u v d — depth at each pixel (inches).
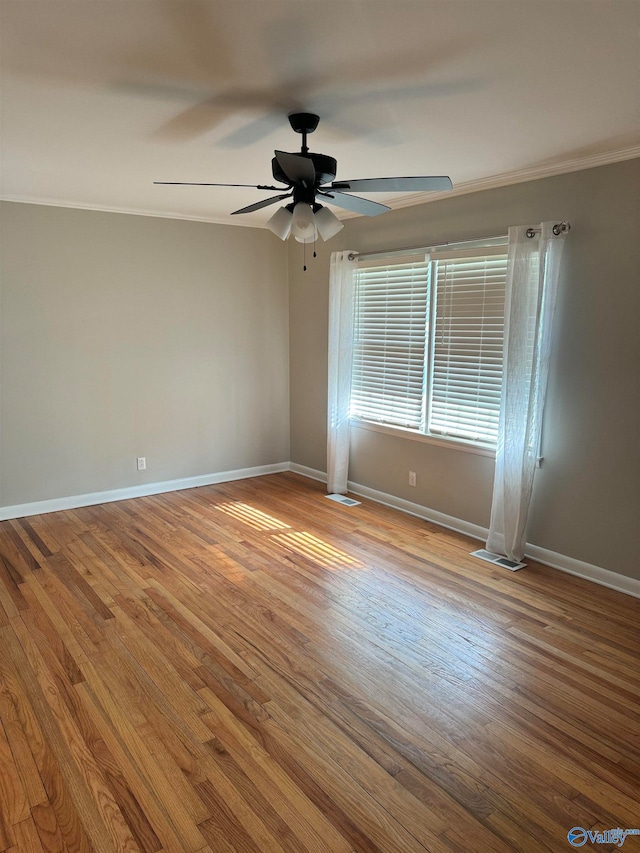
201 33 75.1
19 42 77.6
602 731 92.2
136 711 96.4
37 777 82.4
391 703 98.5
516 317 145.4
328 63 84.2
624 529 136.9
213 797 79.0
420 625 123.6
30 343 184.9
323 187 106.0
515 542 153.0
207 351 221.9
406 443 192.5
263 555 160.1
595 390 138.6
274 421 245.0
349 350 204.4
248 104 99.7
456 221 166.9
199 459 226.7
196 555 159.9
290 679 105.0
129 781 81.8
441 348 176.4
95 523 185.0
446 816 76.1
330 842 72.2
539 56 81.7
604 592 138.6
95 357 197.5
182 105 100.2
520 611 129.5
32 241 180.9
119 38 76.5
